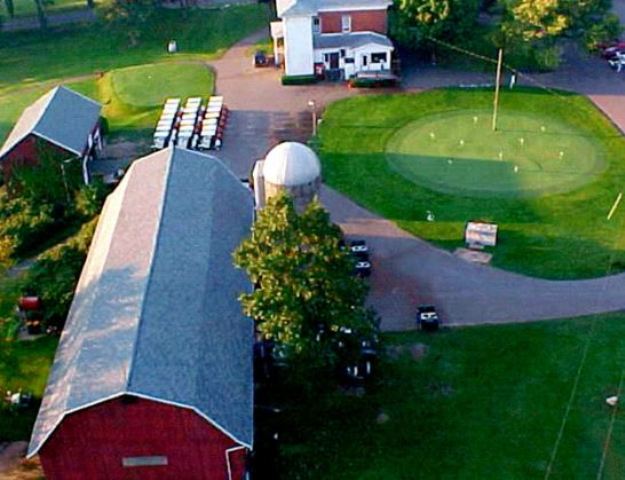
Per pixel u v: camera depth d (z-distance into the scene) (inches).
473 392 1764.3
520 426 1669.5
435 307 2032.5
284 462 1612.9
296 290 1545.3
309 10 3243.1
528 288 2084.2
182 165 2176.4
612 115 2967.5
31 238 2380.7
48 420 1459.2
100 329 1598.2
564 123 2928.2
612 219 2353.6
